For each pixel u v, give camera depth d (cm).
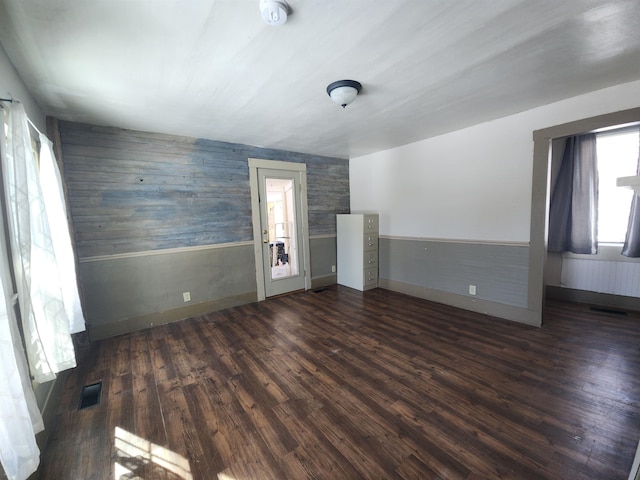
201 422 170
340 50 164
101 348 267
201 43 154
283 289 433
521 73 200
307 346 263
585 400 176
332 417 170
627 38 159
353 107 255
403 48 164
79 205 275
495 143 304
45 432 157
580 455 138
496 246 312
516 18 140
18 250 137
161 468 139
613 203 333
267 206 411
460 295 352
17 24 133
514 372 209
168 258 328
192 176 342
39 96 214
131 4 123
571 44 164
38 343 144
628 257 321
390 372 215
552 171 364
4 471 106
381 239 452
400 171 412
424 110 267
